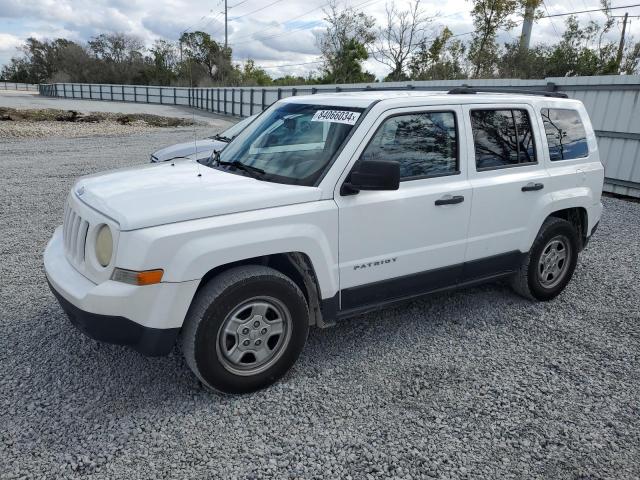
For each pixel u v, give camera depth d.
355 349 3.97
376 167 3.21
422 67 37.97
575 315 4.74
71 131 21.36
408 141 3.78
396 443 2.93
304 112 4.04
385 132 3.65
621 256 6.57
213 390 3.23
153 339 2.96
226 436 2.94
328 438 2.95
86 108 41.53
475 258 4.26
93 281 3.07
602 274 5.88
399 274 3.84
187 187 3.36
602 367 3.85
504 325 4.48
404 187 3.75
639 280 5.71
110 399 3.23
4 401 3.17
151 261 2.86
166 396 3.29
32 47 103.50
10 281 5.11
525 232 4.53
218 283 3.08
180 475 2.62
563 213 5.09
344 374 3.62
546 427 3.12
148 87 57.47
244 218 3.11
